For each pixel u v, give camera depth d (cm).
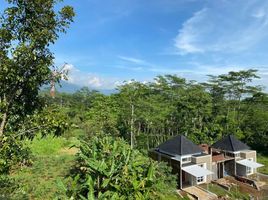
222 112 6016
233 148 3900
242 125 5550
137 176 1236
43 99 702
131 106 4941
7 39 600
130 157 1355
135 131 5047
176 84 6116
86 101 8294
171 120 5481
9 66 586
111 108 5428
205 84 6325
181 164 3253
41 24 633
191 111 5219
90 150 1566
